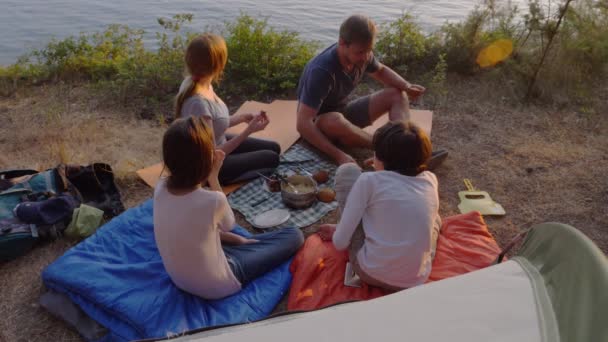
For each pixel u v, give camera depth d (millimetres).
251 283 2840
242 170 3855
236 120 3928
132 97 5586
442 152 4117
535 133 4828
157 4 12953
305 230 3436
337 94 4117
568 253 1594
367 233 2619
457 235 3230
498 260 2336
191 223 2328
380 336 1425
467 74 6102
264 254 2898
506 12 6270
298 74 5855
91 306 2613
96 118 5117
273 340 1508
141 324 2455
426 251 2547
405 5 12211
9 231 3107
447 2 12461
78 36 10414
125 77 5863
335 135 4137
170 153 2230
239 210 3617
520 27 6160
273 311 2758
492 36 6016
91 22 11430
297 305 2709
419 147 2490
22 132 4758
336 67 3936
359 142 4160
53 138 4633
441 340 1380
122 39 6980
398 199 2480
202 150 2234
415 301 1572
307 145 4539
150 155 4418
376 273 2611
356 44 3668
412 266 2547
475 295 1557
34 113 5199
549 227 1830
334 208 3641
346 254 3037
